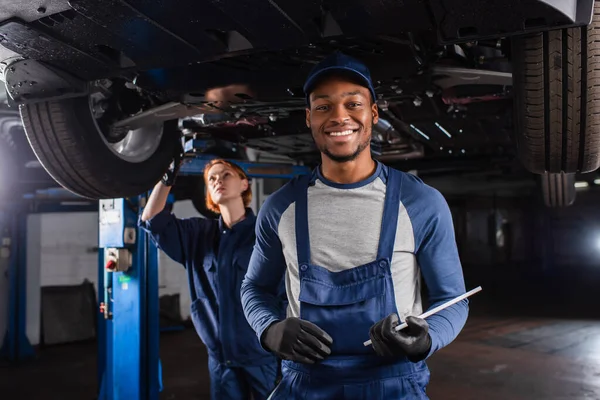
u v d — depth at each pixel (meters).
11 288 6.08
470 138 4.18
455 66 2.06
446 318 1.17
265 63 1.85
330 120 1.21
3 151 4.72
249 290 1.41
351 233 1.21
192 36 1.54
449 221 1.24
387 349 1.03
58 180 2.21
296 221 1.25
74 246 7.17
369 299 1.17
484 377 4.71
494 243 15.46
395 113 3.31
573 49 1.46
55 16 1.50
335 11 1.36
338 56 1.21
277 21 1.41
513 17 1.28
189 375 5.04
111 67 1.78
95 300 7.24
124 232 3.31
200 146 3.75
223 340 2.26
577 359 5.30
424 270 1.25
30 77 1.85
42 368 5.62
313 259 1.23
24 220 6.17
